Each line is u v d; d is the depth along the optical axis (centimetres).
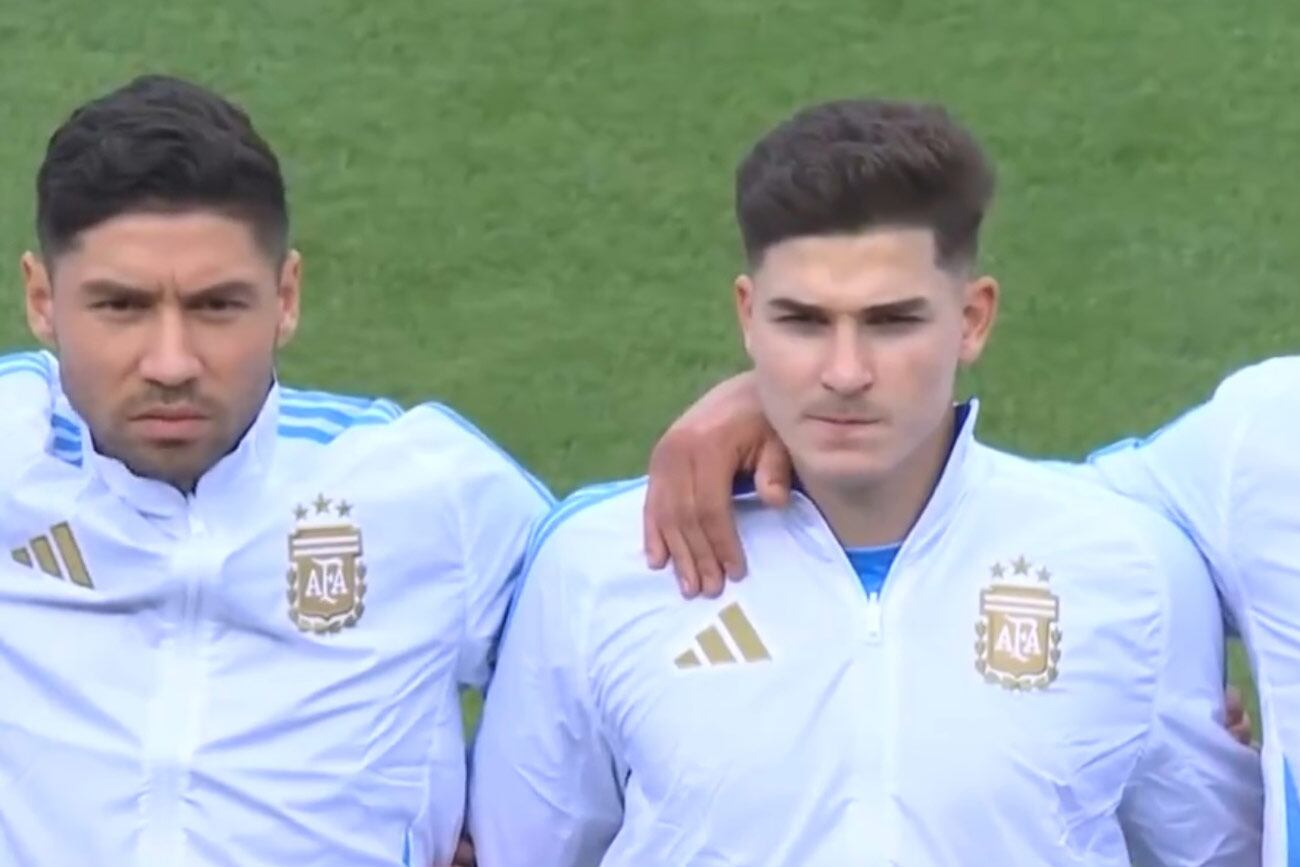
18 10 3098
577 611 978
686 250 2603
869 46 3031
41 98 2911
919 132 916
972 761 941
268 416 1005
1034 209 2662
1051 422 2270
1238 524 990
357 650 1005
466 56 3011
